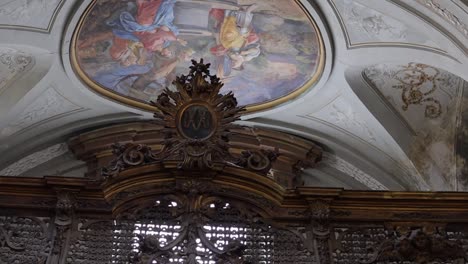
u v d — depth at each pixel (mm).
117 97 14438
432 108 13805
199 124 9906
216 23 13438
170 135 9852
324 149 14977
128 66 14016
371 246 9164
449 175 13781
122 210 9328
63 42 13016
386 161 14320
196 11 13203
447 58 11664
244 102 14672
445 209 9492
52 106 14086
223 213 9414
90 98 14250
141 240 8922
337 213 9453
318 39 13266
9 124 13719
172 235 9125
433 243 9133
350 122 14312
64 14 12547
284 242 9195
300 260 9031
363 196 9516
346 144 14664
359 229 9328
